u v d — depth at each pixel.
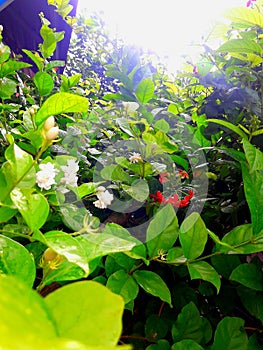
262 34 0.60
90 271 0.33
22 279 0.30
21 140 0.60
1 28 0.64
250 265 0.42
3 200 0.32
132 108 0.52
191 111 0.82
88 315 0.16
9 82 0.63
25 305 0.11
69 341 0.10
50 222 0.46
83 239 0.32
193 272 0.38
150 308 0.46
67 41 1.71
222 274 0.44
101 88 1.54
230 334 0.38
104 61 1.43
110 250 0.31
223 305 0.46
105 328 0.16
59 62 0.79
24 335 0.09
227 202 0.56
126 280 0.38
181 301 0.45
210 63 0.70
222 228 0.53
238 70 0.62
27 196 0.31
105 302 0.16
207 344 0.43
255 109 0.58
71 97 0.41
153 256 0.40
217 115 0.66
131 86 0.73
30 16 1.72
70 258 0.27
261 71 0.61
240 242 0.41
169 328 0.42
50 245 0.28
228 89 0.67
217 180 0.60
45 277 0.31
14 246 0.31
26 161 0.34
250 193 0.41
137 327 0.44
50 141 0.32
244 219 0.56
